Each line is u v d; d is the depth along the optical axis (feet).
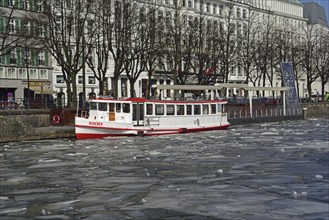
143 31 198.59
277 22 401.90
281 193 65.51
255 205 58.85
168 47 224.94
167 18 222.48
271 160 97.96
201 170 85.71
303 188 68.64
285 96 255.70
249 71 302.45
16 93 231.30
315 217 53.31
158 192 66.80
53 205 60.34
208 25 255.70
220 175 80.23
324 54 335.47
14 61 230.48
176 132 164.76
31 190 69.67
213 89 202.39
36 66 241.96
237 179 76.23
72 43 222.28
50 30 176.14
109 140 140.77
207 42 245.24
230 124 199.31
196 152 112.06
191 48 235.40
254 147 122.42
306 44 354.54
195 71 241.14
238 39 302.66
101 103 149.07
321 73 323.37
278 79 390.83
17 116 145.79
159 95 194.70
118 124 149.28
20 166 92.22
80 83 260.83
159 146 124.77
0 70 225.15
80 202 61.67
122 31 184.96
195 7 321.93
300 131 177.78
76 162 96.53
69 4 178.19
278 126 207.82
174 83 219.41
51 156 105.81
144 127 154.81
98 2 179.63
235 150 115.85
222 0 347.77
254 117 225.15
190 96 191.93
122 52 186.19
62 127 158.10
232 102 220.64
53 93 240.94
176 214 55.26
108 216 54.85
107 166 91.09
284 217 53.36
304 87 426.51
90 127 144.36
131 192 67.10
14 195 66.59
